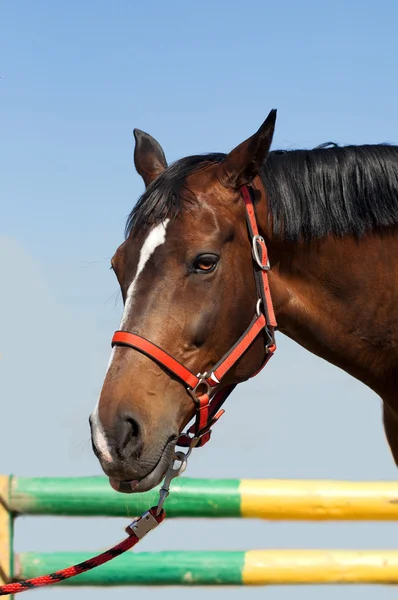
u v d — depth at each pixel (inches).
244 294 136.9
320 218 144.2
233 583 201.8
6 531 198.4
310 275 146.2
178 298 129.9
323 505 204.5
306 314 146.3
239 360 138.5
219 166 139.6
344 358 149.4
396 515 205.6
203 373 133.0
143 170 159.5
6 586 133.1
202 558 201.3
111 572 198.8
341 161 147.1
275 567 201.0
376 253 145.7
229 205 137.1
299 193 145.3
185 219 132.5
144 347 127.6
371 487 207.0
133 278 131.3
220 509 202.4
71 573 134.3
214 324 132.3
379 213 145.3
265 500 203.0
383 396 153.6
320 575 201.8
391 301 146.1
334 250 145.0
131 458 123.6
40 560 199.8
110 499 200.1
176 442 132.5
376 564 202.2
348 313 146.0
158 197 134.6
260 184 144.6
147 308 129.1
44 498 199.2
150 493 200.1
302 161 147.9
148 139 163.2
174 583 200.7
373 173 146.4
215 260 132.0
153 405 127.0
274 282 144.0
